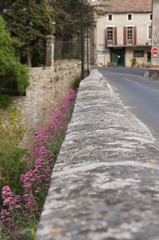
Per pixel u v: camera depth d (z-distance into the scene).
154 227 1.40
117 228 1.41
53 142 8.05
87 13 33.50
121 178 2.05
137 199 1.70
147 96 15.47
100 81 13.84
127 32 61.03
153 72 33.06
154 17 36.31
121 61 62.47
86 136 3.46
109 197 1.75
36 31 23.97
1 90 20.39
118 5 61.38
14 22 23.91
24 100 21.22
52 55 23.67
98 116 4.77
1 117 20.39
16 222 4.32
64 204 1.73
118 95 15.59
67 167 2.49
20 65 19.91
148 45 60.31
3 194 4.67
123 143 3.09
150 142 3.31
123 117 4.96
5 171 15.67
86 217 1.54
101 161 2.51
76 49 28.47
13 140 20.86
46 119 23.05
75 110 5.70
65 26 31.98
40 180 5.35
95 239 1.34
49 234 1.43
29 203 4.62
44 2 24.22
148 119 8.74
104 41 61.78
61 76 25.23
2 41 19.44
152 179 2.04
